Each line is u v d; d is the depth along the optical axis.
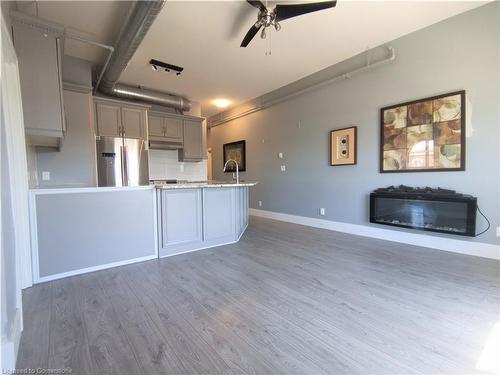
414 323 1.69
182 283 2.35
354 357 1.38
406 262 2.82
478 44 2.86
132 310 1.88
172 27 3.09
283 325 1.68
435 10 2.89
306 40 3.47
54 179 3.48
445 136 3.10
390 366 1.32
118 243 2.81
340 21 3.06
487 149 2.84
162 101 5.23
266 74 4.57
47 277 2.42
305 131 4.89
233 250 3.35
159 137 5.30
